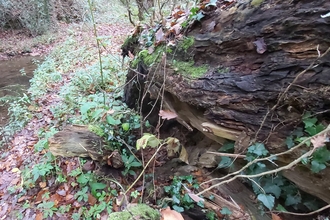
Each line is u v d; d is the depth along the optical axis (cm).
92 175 275
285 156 172
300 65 157
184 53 233
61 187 287
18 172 324
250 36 179
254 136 183
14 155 356
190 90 213
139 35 337
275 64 167
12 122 437
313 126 155
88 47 750
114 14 1088
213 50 208
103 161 268
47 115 430
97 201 263
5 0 1017
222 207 219
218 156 234
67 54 726
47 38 993
